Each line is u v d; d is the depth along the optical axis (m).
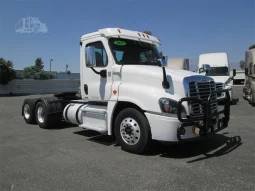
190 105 5.45
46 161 5.54
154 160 5.48
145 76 5.83
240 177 4.51
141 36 7.25
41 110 9.23
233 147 6.28
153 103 5.47
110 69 6.46
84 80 7.25
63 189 4.22
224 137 7.27
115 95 6.27
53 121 8.99
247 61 16.69
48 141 7.25
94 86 6.89
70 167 5.17
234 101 17.16
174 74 5.69
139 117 5.71
